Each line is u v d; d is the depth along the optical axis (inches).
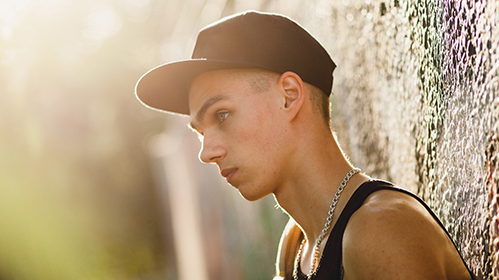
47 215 265.9
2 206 226.5
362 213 32.0
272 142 40.0
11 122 232.1
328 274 33.9
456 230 42.1
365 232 30.5
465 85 36.7
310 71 41.3
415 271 28.6
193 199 262.4
